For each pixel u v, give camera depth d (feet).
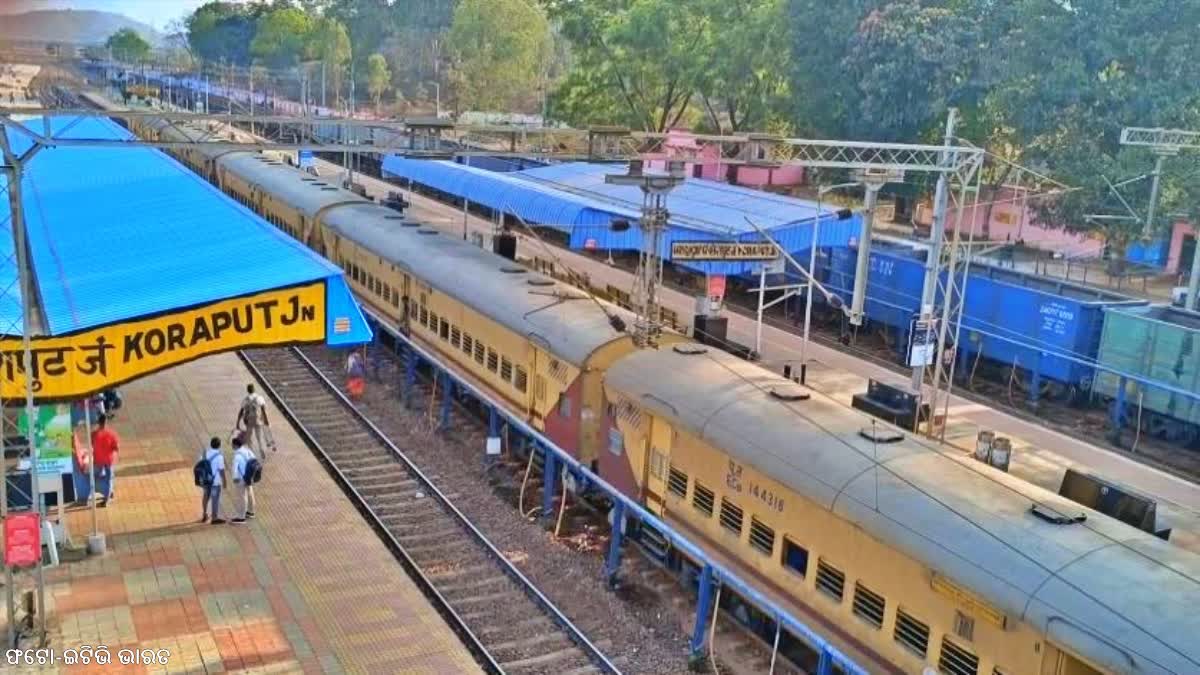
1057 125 158.71
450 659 51.67
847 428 51.44
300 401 94.43
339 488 73.20
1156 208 149.28
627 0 218.59
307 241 134.00
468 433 87.30
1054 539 39.65
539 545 66.13
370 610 56.03
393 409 93.35
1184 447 95.55
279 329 58.75
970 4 172.35
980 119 173.27
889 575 43.96
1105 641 34.42
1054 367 104.53
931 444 50.96
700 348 66.18
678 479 59.11
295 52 381.60
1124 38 150.20
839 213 114.32
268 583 58.44
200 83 299.17
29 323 54.03
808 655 53.62
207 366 102.37
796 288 109.81
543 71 307.17
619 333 69.56
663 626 56.80
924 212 199.21
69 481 67.31
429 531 68.03
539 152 78.48
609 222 122.11
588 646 53.52
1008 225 187.93
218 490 65.51
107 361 55.16
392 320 106.73
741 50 194.08
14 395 53.67
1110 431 98.37
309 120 70.95
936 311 114.62
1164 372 94.99
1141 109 148.56
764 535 52.06
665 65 207.92
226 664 49.98
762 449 51.42
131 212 92.07
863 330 132.16
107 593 56.34
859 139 182.39
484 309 82.17
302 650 51.62
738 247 96.17
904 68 169.27
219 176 184.34
